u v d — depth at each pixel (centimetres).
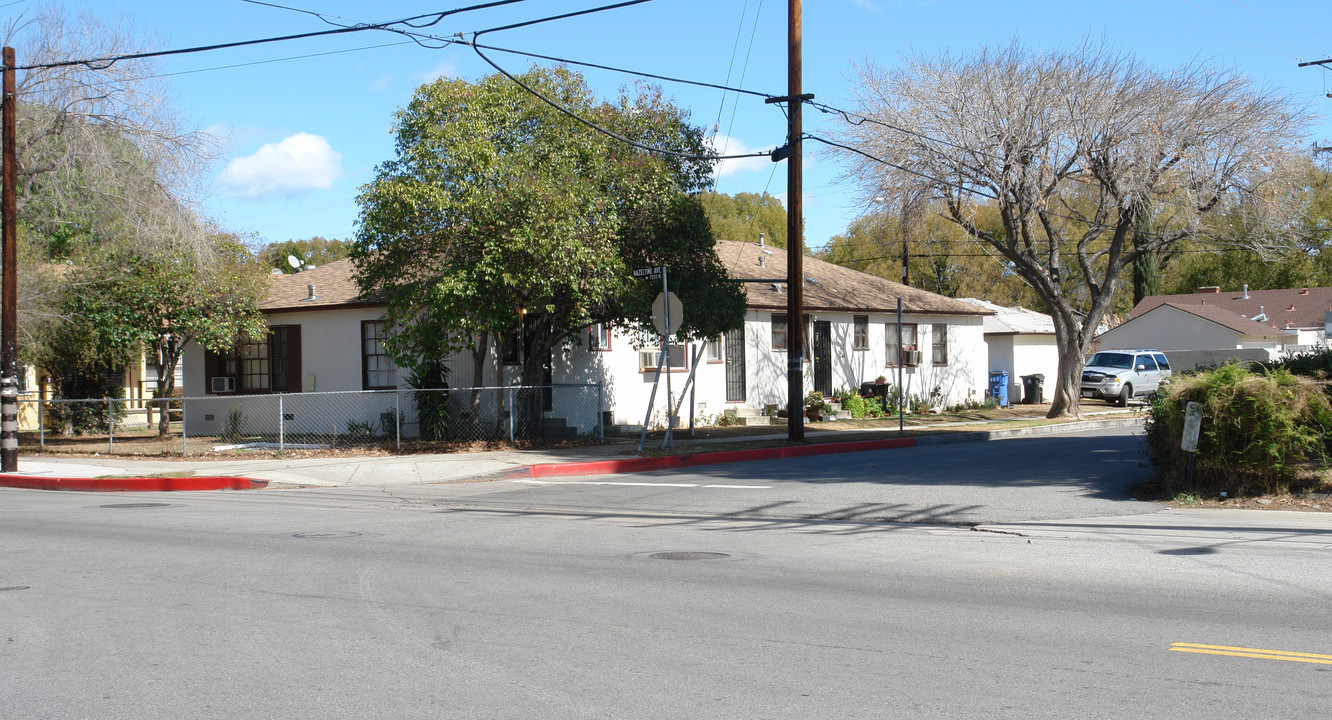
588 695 514
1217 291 5866
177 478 1570
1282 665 558
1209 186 2484
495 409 2231
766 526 1109
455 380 2259
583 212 1831
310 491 1509
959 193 2631
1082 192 2805
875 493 1342
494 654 590
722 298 2108
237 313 2328
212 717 486
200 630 649
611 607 710
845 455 1923
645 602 726
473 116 1831
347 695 517
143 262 2150
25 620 676
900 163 2566
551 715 484
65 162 2023
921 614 684
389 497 1416
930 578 809
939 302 3491
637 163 1925
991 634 629
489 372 2248
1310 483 1235
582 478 1633
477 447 1984
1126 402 3569
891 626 651
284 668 565
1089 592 752
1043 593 750
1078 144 2516
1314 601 715
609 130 1959
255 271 2344
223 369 2600
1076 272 5234
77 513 1247
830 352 3020
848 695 510
